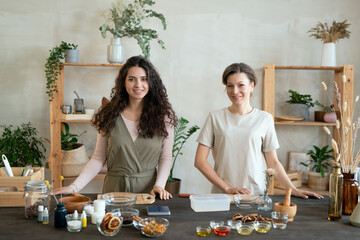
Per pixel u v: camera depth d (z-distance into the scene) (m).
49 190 1.94
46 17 4.06
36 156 3.88
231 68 2.52
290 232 1.75
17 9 4.04
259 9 4.17
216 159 2.64
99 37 4.09
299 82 4.22
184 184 4.25
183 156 4.24
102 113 2.54
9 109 4.09
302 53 4.19
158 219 1.77
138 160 2.50
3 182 2.14
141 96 2.43
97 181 4.19
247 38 4.18
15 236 1.66
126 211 1.89
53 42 4.07
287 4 4.18
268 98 3.97
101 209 1.87
